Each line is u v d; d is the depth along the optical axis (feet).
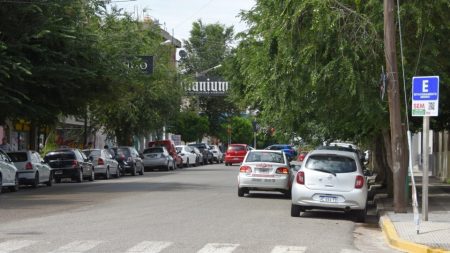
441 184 103.04
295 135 92.38
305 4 56.70
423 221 52.39
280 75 61.72
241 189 77.97
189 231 45.98
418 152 155.43
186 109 207.51
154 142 167.53
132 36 110.83
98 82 99.14
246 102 101.91
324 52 59.36
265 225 50.75
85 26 96.84
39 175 95.30
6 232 44.91
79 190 88.48
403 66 56.34
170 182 106.11
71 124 165.27
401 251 41.39
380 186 97.30
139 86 130.41
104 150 124.16
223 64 123.95
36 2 87.56
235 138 277.85
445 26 60.03
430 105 49.03
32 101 94.27
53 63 88.84
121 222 50.96
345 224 54.34
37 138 148.97
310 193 56.75
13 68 81.66
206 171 150.51
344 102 63.21
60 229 46.57
